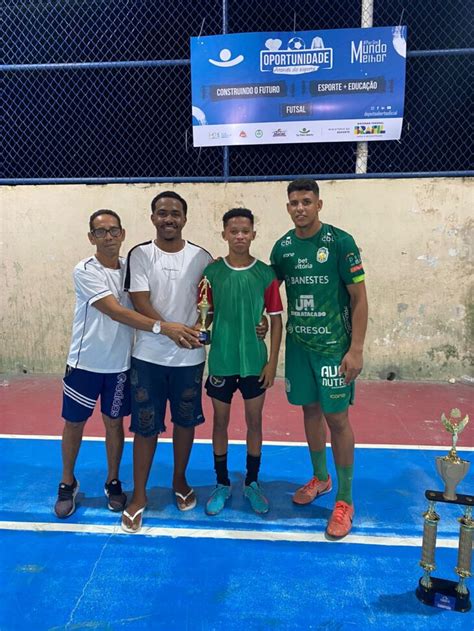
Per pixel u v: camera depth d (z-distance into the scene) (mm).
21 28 5941
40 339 5758
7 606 2152
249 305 2672
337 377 2602
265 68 5121
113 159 6344
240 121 5230
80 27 5918
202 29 5707
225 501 3006
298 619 2084
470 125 5656
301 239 2602
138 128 6152
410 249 5301
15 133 6156
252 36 5074
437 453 3664
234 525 2771
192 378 2707
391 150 5609
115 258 2768
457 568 2150
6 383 5449
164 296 2619
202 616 2100
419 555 2506
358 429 4125
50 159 6395
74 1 5809
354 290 2525
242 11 5699
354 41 5020
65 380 2791
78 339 2730
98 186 5469
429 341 5430
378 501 3014
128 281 2641
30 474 3361
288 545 2584
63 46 6004
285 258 2662
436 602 2150
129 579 2320
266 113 5195
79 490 3154
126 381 2791
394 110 5094
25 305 5719
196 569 2391
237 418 4355
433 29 5594
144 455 2729
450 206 5203
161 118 6047
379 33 4992
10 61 6000
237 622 2066
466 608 2119
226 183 5332
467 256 5266
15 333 5773
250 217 2650
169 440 3945
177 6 5719
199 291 2678
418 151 5863
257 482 3061
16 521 2807
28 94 6156
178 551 2529
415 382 5438
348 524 2682
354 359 2537
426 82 5680
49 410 4590
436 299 5355
